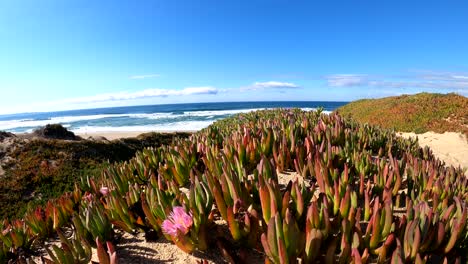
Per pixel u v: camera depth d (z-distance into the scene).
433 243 2.06
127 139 13.66
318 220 2.04
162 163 4.50
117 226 2.93
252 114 10.67
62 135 16.05
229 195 2.51
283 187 3.34
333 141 4.88
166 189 3.29
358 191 3.00
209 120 43.75
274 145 3.87
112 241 2.62
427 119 14.44
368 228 2.05
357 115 19.14
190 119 47.12
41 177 8.56
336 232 2.25
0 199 7.57
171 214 2.26
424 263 1.78
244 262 2.04
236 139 4.24
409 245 1.92
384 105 18.69
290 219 1.82
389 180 3.00
